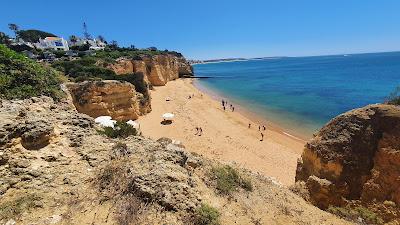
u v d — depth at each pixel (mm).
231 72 174500
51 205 7953
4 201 7844
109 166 9781
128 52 87438
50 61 56500
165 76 91688
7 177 8578
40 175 8961
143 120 41844
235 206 9812
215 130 39469
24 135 9695
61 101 21453
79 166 9773
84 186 8930
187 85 89562
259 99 68188
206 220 8188
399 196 13438
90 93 34688
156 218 7895
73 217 7609
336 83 94125
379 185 14242
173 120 42719
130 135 13945
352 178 15312
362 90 76000
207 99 65062
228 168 12180
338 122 16906
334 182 15461
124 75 47031
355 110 16750
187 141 33969
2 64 19406
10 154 9156
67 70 48031
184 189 8812
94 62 56750
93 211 7938
